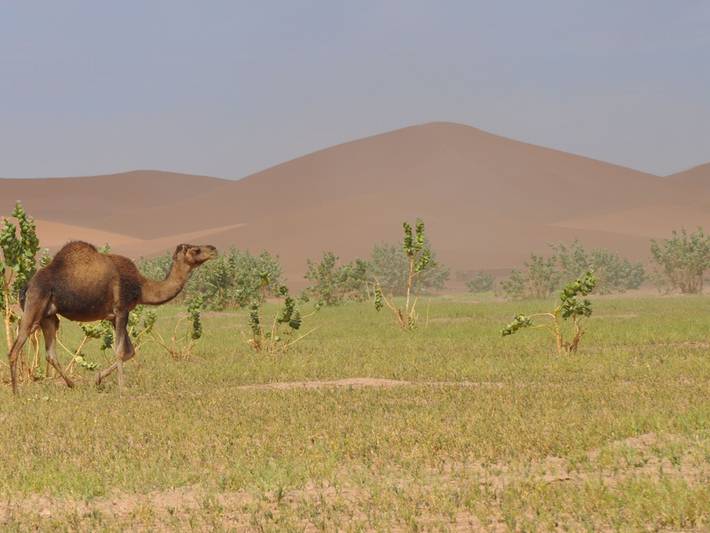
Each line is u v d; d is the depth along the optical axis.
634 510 18.84
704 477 21.52
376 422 28.78
